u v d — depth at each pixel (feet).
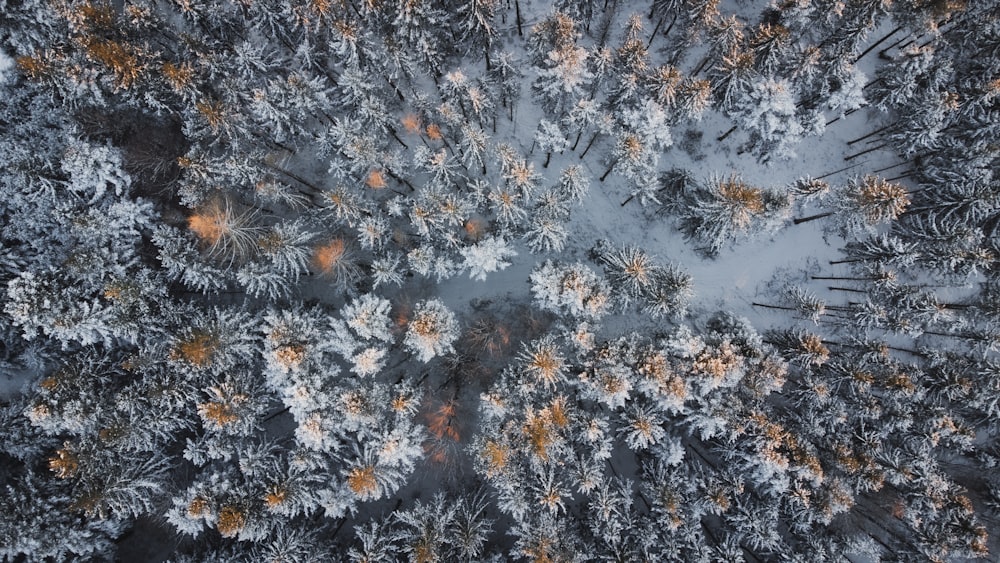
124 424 85.30
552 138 101.55
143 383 87.71
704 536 97.35
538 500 90.38
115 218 88.17
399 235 102.58
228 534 81.35
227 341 87.97
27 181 85.25
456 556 92.38
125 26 94.38
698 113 100.48
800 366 102.83
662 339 96.63
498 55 103.71
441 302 102.22
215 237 92.07
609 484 95.96
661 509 90.89
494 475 90.17
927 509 96.63
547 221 94.89
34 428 87.56
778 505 95.09
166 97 93.66
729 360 89.04
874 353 100.42
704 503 92.17
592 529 92.43
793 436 94.38
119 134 93.66
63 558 84.53
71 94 89.81
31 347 88.69
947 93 96.17
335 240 102.17
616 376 88.28
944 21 102.68
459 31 104.27
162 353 88.43
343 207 92.48
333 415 88.69
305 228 101.14
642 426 88.63
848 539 97.60
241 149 97.71
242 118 94.38
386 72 102.68
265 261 93.56
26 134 89.51
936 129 100.07
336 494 88.43
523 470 91.56
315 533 94.48
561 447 90.02
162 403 86.53
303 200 101.45
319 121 104.22
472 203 100.42
